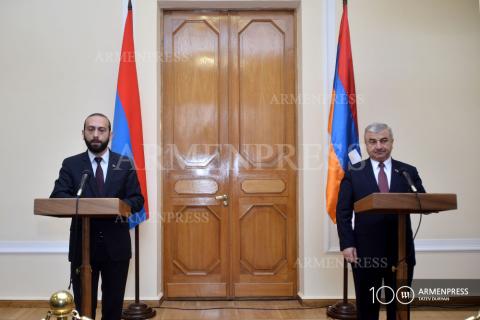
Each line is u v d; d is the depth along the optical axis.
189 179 5.21
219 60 5.25
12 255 4.87
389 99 5.02
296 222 5.20
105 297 3.23
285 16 5.24
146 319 4.46
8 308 4.81
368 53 5.04
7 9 4.98
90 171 3.22
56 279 4.87
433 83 5.05
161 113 5.17
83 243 2.81
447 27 5.08
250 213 5.21
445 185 5.02
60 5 4.99
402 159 5.02
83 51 4.97
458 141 5.04
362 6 5.05
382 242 3.09
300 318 4.49
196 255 5.20
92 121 3.24
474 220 5.00
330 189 4.39
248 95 5.24
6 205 4.90
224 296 5.17
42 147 4.93
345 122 4.42
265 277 5.19
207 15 5.26
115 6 5.00
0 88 4.95
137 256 4.57
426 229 4.98
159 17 5.12
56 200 2.70
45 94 4.95
